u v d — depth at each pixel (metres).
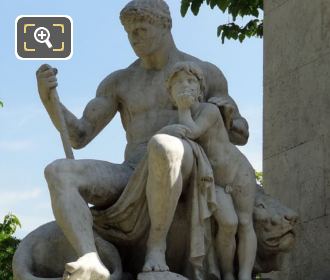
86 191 9.41
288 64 11.20
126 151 10.12
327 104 10.68
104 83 10.34
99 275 8.95
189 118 9.51
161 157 9.09
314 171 10.72
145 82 10.19
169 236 9.50
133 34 10.06
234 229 9.55
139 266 9.59
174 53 10.26
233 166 9.69
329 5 10.84
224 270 9.62
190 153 9.32
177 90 9.56
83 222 9.16
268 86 11.41
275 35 11.42
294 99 11.06
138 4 10.02
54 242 9.62
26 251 9.59
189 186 9.43
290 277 10.81
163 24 10.11
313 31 10.96
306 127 10.88
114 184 9.55
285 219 9.80
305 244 10.70
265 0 11.66
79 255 9.06
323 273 10.45
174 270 9.55
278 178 11.12
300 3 11.16
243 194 9.69
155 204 9.22
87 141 10.22
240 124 10.02
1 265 14.68
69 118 10.02
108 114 10.28
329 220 10.48
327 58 10.76
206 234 9.49
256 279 9.88
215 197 9.43
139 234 9.50
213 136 9.64
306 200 10.77
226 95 10.24
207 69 10.20
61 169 9.30
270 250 9.84
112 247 9.50
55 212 9.20
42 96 9.76
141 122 10.09
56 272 9.61
